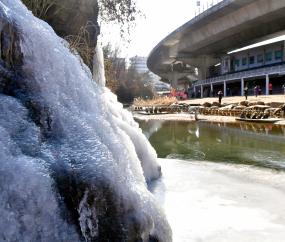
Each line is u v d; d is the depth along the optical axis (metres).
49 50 2.04
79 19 4.32
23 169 1.32
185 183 3.99
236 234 2.47
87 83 2.46
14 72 1.76
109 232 1.58
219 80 42.81
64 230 1.43
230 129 11.45
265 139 8.57
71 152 1.64
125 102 55.22
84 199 1.51
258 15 31.19
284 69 30.67
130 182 1.99
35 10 3.62
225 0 31.12
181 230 2.53
